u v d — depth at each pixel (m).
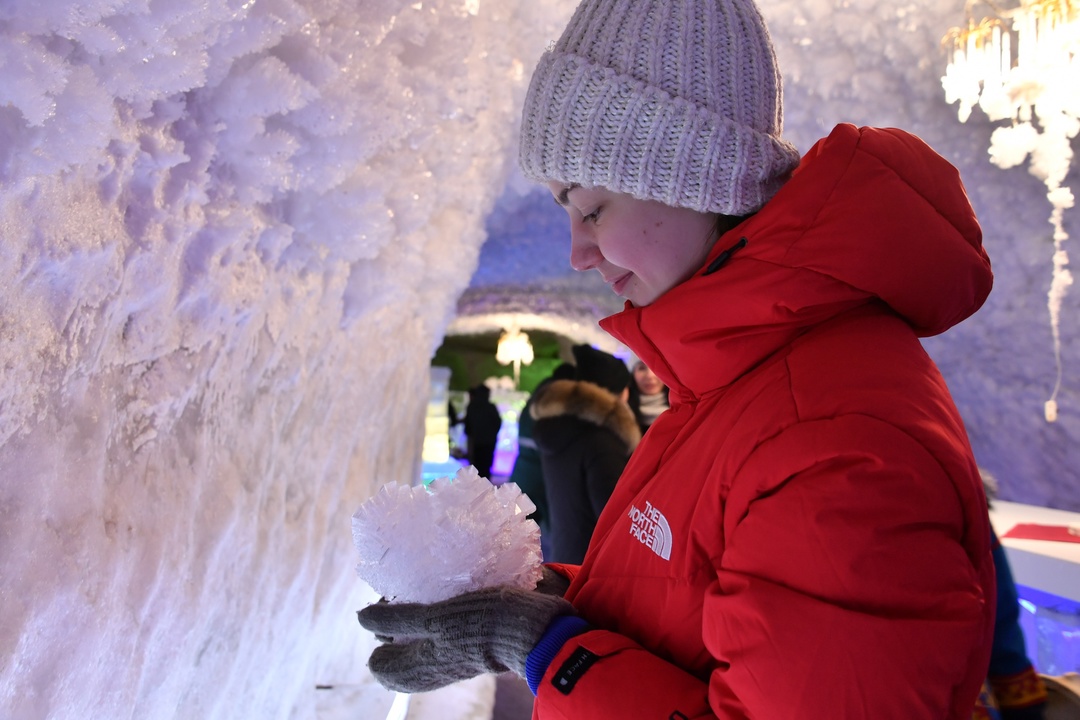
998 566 0.85
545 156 0.74
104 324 0.74
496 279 6.56
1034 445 4.01
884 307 0.66
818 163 0.63
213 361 0.99
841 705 0.50
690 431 0.69
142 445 0.86
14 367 0.63
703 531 0.63
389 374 1.87
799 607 0.52
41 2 0.57
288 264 1.18
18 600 0.65
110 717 0.80
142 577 0.84
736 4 0.72
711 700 0.57
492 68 2.28
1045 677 0.89
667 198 0.69
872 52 3.13
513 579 0.77
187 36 0.74
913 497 0.52
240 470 1.11
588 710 0.61
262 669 1.27
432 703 2.11
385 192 1.28
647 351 0.72
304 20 0.95
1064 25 2.34
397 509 0.78
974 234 0.67
